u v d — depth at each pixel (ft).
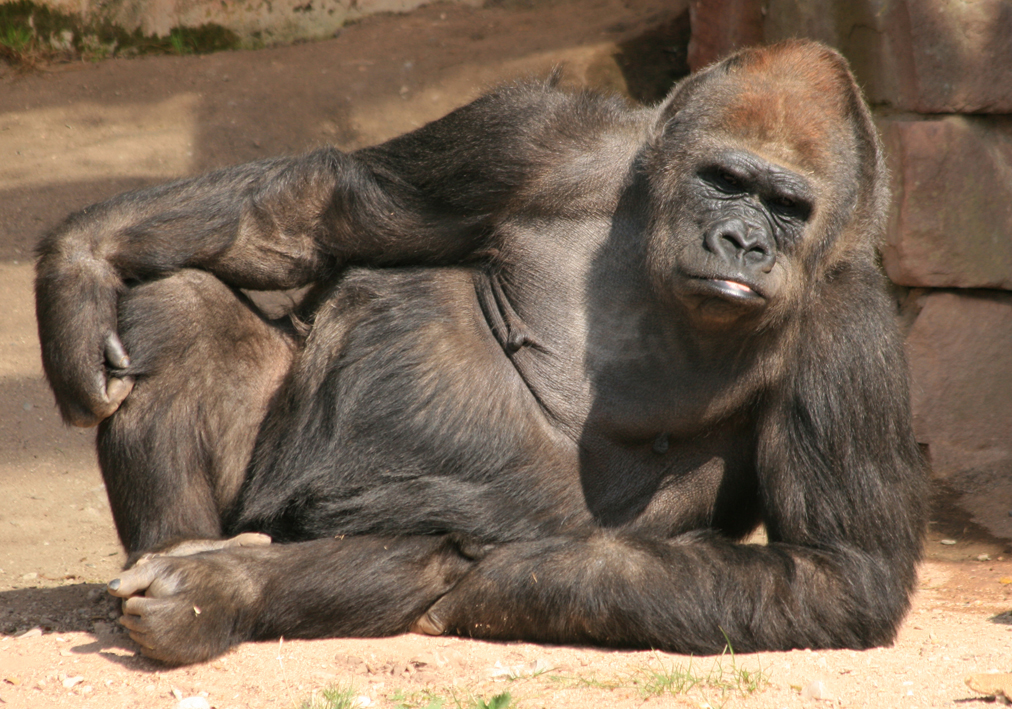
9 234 113.60
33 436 90.27
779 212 50.60
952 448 92.58
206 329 54.60
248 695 44.75
